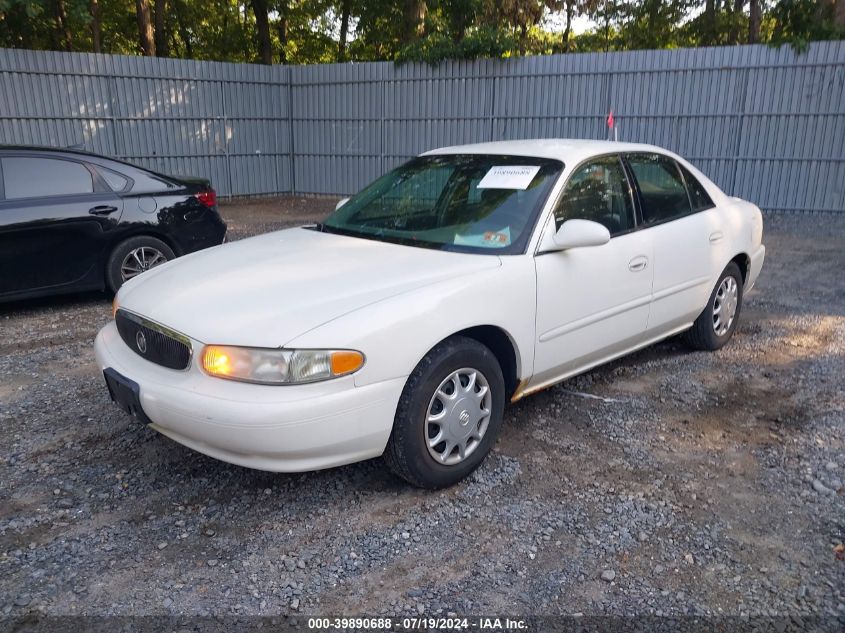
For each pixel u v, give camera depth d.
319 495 3.36
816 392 4.60
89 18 15.81
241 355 2.86
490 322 3.37
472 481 3.48
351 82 16.56
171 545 2.97
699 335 5.24
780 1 16.05
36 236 6.25
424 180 4.37
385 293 3.13
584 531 3.06
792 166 12.89
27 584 2.71
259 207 15.62
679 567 2.82
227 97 16.42
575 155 4.12
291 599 2.64
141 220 6.88
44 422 4.16
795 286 7.70
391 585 2.72
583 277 3.88
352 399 2.91
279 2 24.17
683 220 4.73
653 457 3.73
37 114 13.74
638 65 13.63
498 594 2.67
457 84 15.39
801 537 3.02
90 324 6.31
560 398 4.51
